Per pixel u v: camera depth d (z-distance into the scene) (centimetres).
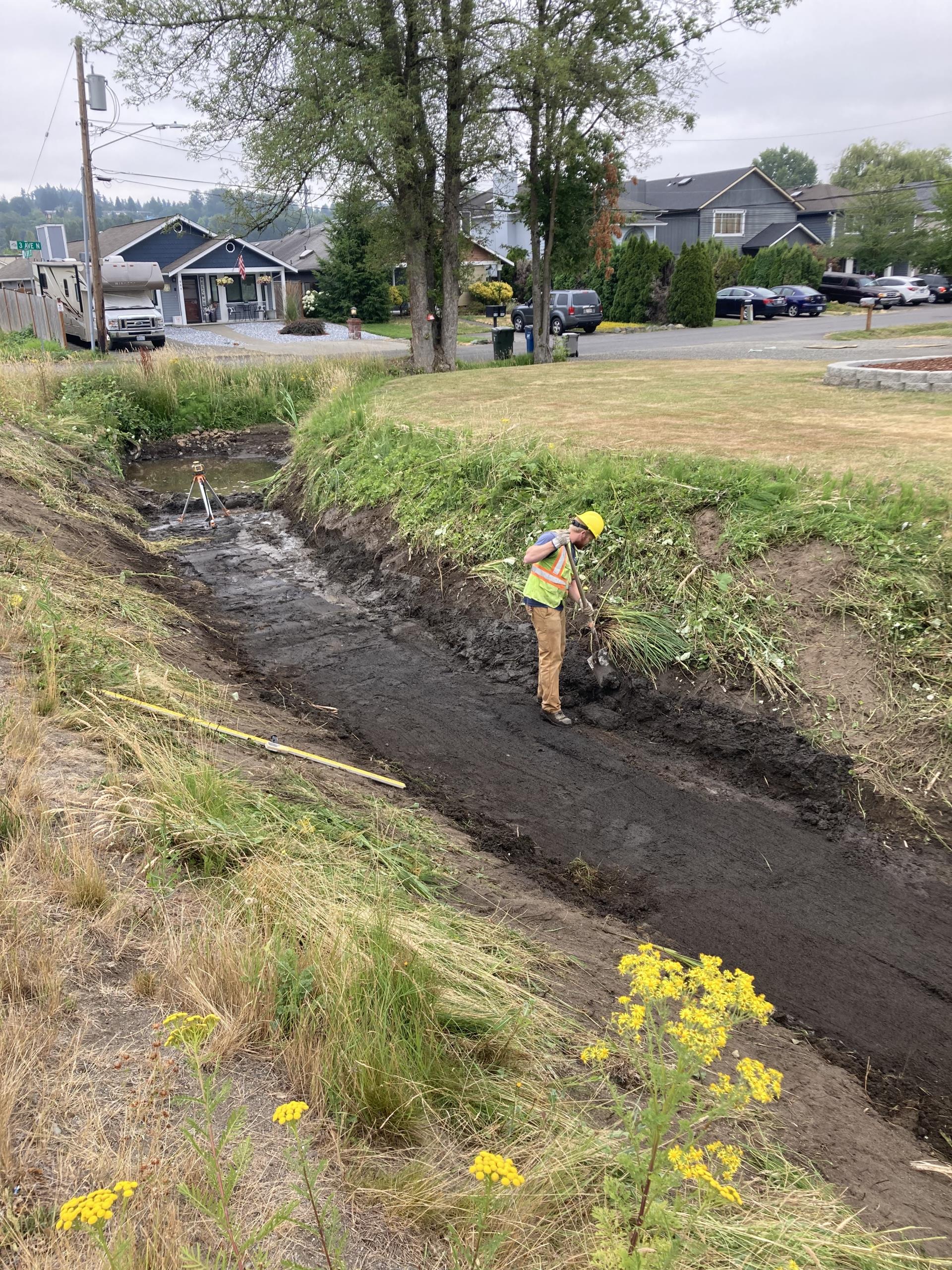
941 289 4147
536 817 582
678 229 5156
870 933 478
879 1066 396
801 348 2250
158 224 4150
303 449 1405
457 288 2381
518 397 1533
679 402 1348
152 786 416
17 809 366
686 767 636
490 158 2217
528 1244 225
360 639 877
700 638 702
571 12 2136
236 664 786
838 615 666
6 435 1270
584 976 393
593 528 670
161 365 2009
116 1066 254
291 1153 222
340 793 520
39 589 656
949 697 589
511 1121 273
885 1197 309
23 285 4481
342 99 1930
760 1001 216
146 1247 190
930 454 873
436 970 332
